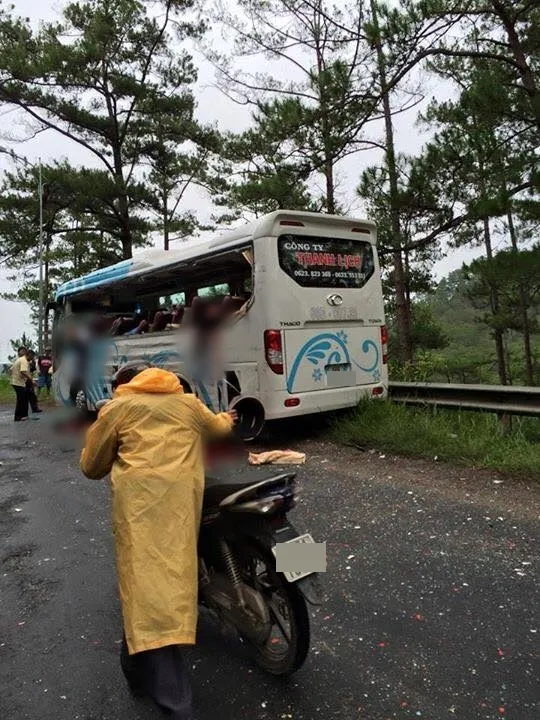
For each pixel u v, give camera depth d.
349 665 2.97
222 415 3.17
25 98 20.11
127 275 10.35
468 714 2.57
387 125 15.38
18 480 7.46
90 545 4.91
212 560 3.17
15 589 4.16
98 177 20.59
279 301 7.59
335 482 6.09
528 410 6.56
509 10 11.13
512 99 9.70
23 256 23.59
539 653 2.97
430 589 3.68
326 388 7.99
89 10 20.64
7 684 3.03
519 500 5.13
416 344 25.23
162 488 2.66
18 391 13.65
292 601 2.78
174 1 20.42
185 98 22.03
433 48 10.84
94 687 2.96
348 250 8.33
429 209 10.88
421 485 5.75
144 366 3.20
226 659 3.10
